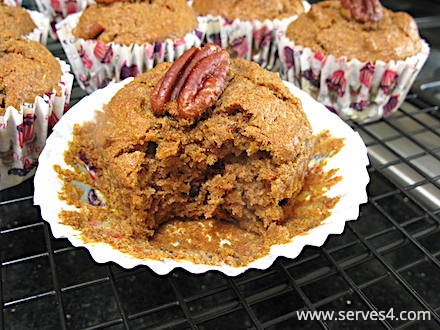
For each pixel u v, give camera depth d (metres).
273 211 0.16
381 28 0.22
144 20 0.23
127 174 0.15
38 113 0.18
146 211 0.16
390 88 0.23
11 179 0.19
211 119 0.16
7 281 0.17
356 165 0.16
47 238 0.15
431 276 0.18
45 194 0.15
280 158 0.15
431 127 0.23
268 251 0.14
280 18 0.26
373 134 0.23
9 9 0.23
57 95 0.18
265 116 0.15
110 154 0.16
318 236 0.14
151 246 0.15
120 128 0.16
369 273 0.18
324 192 0.16
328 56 0.22
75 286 0.14
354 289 0.15
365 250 0.18
